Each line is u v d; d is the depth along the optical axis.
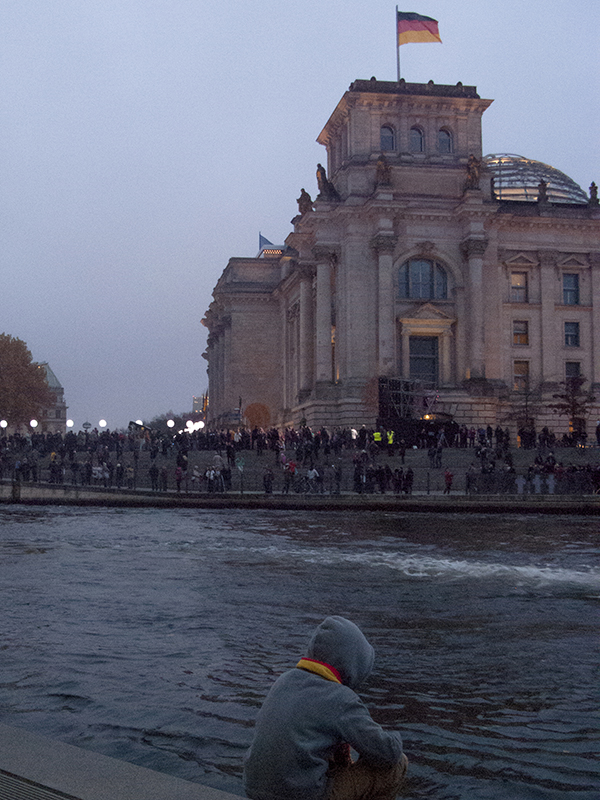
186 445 68.69
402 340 77.00
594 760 8.34
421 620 15.64
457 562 23.86
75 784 5.00
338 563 23.70
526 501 45.00
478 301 76.75
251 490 56.16
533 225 80.56
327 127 85.06
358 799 4.99
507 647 13.38
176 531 33.94
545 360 80.00
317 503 46.09
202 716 9.58
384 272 75.25
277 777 4.73
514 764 8.22
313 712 4.79
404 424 65.50
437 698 10.54
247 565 23.36
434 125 80.19
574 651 13.11
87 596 18.06
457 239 78.44
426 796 7.41
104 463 59.56
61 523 38.44
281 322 106.06
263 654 12.72
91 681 11.09
